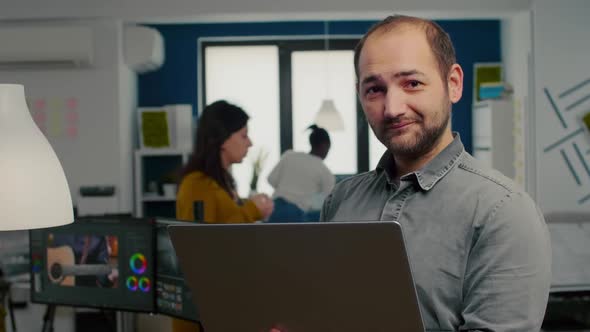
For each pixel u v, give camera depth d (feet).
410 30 4.00
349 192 4.81
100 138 17.97
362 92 4.12
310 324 3.76
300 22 22.66
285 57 22.88
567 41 17.87
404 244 3.32
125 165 18.81
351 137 23.12
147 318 8.27
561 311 10.53
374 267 3.44
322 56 22.91
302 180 17.33
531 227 3.79
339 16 18.21
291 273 3.66
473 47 22.33
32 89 17.83
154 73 22.18
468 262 3.91
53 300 7.98
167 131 19.80
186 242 3.90
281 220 17.28
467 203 3.93
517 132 19.03
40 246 8.03
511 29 20.52
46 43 17.25
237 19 18.35
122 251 7.56
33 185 5.33
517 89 19.17
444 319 3.90
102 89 17.97
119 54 18.10
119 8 17.65
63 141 17.93
